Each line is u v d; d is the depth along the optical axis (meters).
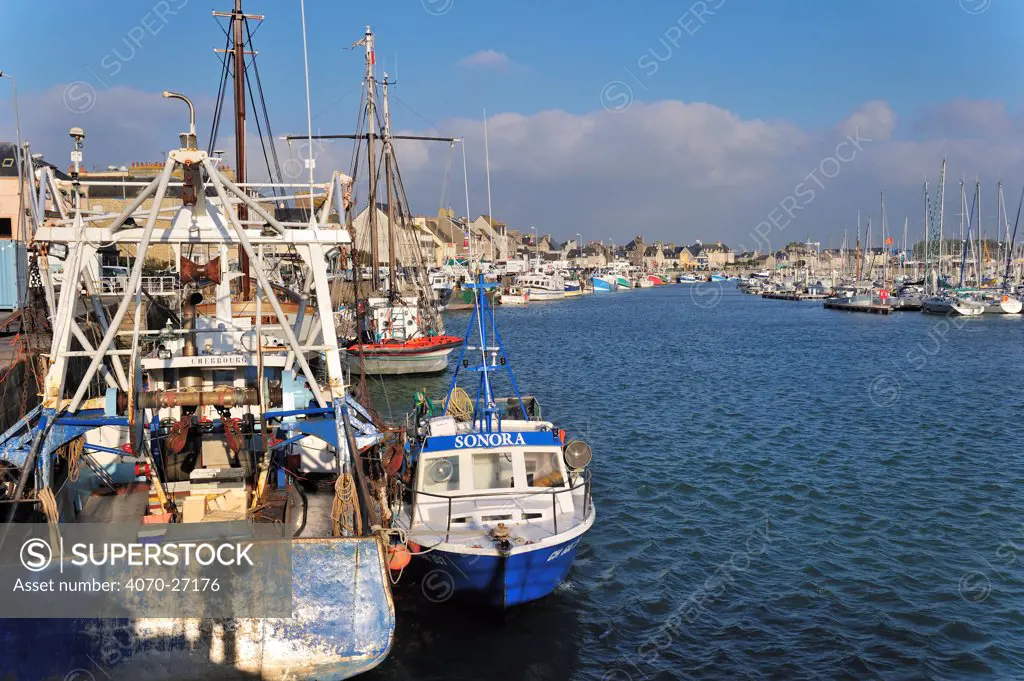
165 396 12.41
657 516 20.38
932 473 24.44
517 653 13.54
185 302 15.14
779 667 13.27
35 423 13.76
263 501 13.02
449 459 15.87
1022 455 26.72
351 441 12.84
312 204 13.91
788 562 17.42
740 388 42.62
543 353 61.56
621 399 38.72
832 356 59.75
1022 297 108.62
